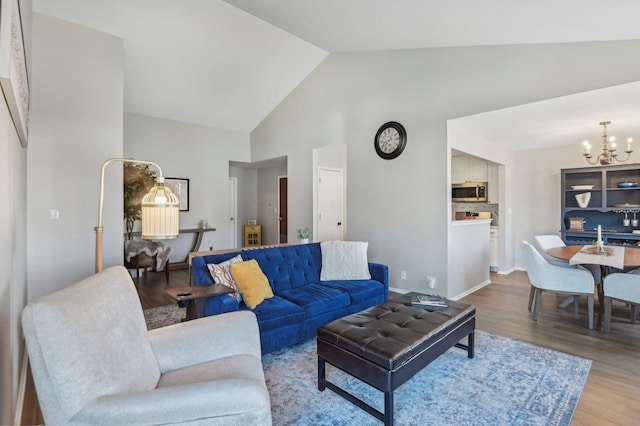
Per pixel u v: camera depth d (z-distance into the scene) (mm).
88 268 3602
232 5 3719
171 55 4438
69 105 3512
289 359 2477
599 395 1989
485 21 2789
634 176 4840
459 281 4141
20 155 2301
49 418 1022
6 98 1332
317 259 3531
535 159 5648
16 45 1360
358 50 4531
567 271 3141
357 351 1808
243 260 2943
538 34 2887
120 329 1296
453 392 2023
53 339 1010
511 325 3166
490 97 3459
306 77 5566
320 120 5348
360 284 3268
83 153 3590
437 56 3885
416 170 4082
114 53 3830
